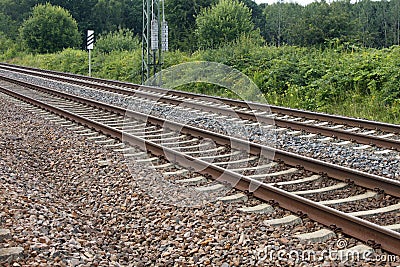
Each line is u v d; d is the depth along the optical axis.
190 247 5.61
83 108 15.10
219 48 24.73
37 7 52.16
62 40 51.38
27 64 42.34
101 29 76.50
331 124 12.42
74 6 76.19
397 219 6.10
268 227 5.93
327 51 20.53
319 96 16.77
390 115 14.22
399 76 15.23
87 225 6.33
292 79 18.77
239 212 6.42
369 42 51.28
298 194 7.00
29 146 10.01
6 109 14.38
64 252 5.10
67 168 8.78
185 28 46.19
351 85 16.78
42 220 5.88
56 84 22.72
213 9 32.72
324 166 7.75
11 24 73.81
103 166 8.68
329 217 5.84
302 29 34.66
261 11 72.94
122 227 6.35
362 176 7.14
